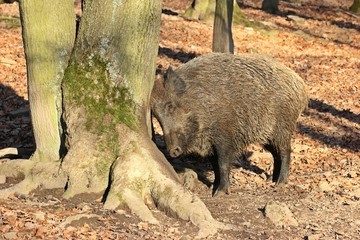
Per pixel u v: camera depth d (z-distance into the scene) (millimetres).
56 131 11211
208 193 11844
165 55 25953
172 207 9961
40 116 11211
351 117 19828
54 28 11070
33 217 9250
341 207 11352
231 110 11414
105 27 10469
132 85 10578
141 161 10289
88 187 10352
